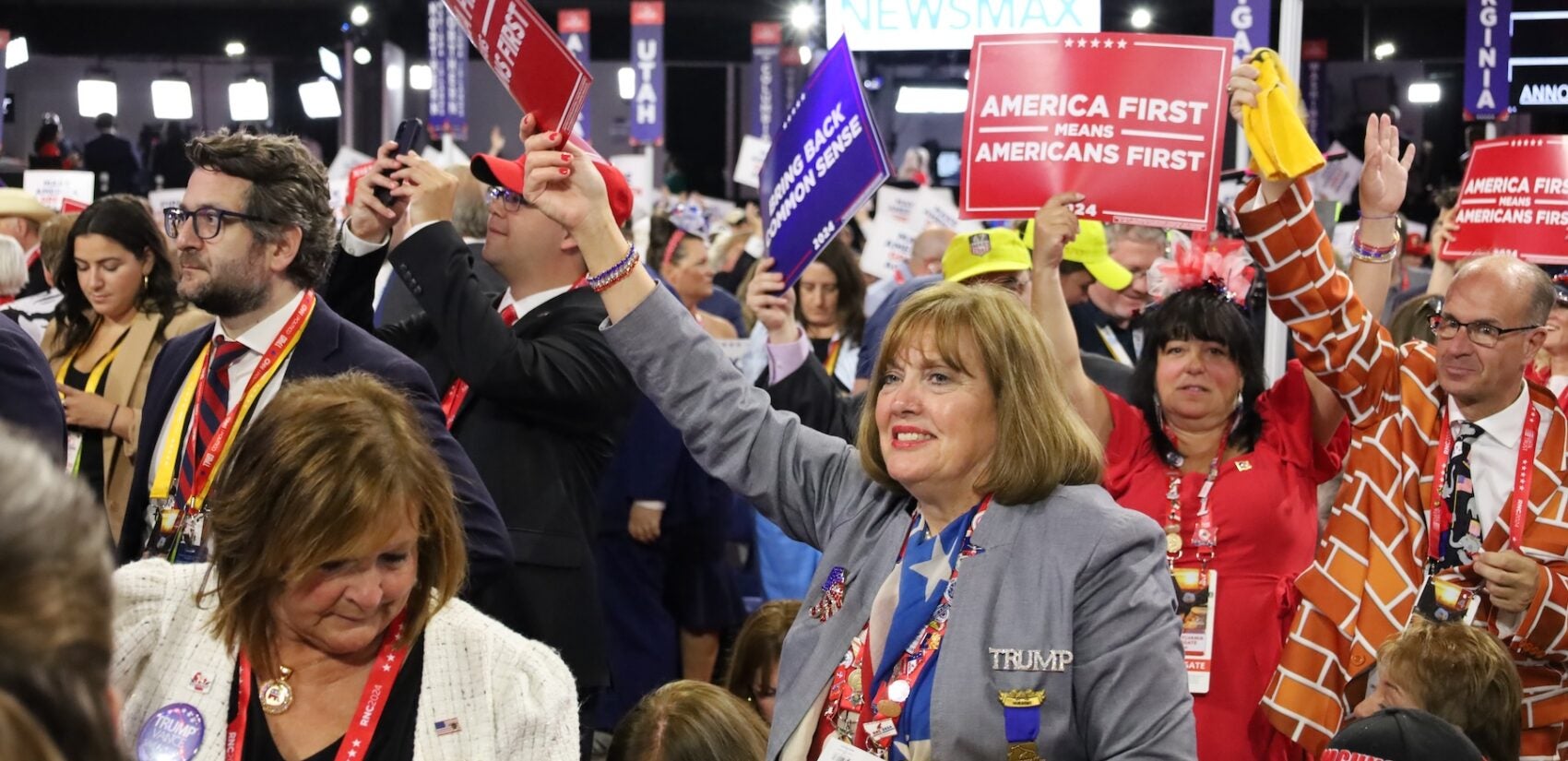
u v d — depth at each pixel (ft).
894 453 7.68
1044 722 7.20
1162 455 12.51
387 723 6.89
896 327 7.85
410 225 12.38
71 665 3.26
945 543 7.67
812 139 12.82
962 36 15.70
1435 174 65.36
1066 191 12.28
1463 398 11.93
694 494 18.74
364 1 66.54
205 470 9.98
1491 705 10.36
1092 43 12.23
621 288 8.75
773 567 19.43
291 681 6.93
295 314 10.37
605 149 77.05
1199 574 12.00
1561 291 15.49
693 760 9.38
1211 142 12.04
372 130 68.59
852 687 7.61
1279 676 11.76
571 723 7.06
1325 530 12.17
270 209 10.21
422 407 10.16
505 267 12.94
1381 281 12.66
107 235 14.74
